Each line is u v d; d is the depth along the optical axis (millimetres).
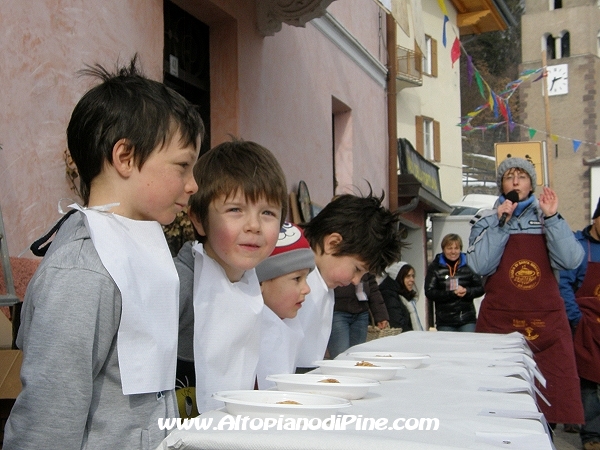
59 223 1688
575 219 37688
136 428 1547
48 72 4371
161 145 1656
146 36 5516
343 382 1947
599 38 38125
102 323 1505
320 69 9664
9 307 3592
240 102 7051
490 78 38531
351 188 11133
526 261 4488
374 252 2865
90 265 1517
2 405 2748
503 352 3158
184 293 1998
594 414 5227
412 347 3441
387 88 13258
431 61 22250
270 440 1298
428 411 1739
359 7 11703
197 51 6934
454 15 23078
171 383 1628
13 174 4027
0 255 3561
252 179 2012
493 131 35812
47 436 1423
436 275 7781
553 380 4410
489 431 1509
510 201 4477
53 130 4383
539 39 38469
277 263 2471
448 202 23562
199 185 2053
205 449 1315
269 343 2330
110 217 1597
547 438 1431
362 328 5926
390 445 1271
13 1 4105
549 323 4453
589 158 37719
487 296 4660
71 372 1446
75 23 4641
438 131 22844
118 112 1649
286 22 7484
